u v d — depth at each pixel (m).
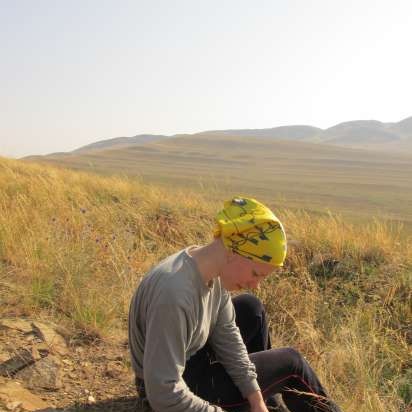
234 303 3.10
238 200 2.39
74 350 3.72
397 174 65.19
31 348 3.48
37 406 2.95
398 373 4.36
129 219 7.74
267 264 2.29
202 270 2.35
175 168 72.88
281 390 2.85
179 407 2.33
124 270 4.88
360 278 6.03
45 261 4.82
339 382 3.94
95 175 13.72
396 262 6.34
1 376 3.21
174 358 2.32
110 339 3.94
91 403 3.13
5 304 4.18
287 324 5.03
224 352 2.65
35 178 9.82
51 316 4.09
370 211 25.94
